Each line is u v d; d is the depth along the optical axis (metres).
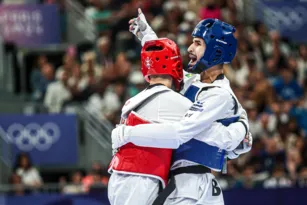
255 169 25.64
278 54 32.94
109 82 29.11
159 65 9.91
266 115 28.20
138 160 9.66
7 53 30.86
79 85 29.31
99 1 34.84
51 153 26.89
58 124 27.03
